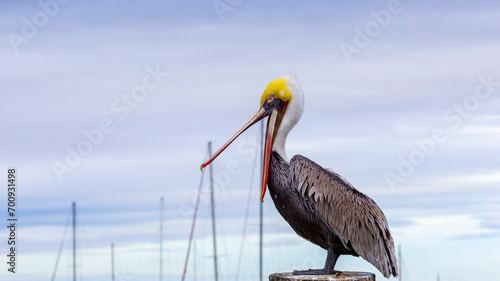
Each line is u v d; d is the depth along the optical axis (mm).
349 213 7465
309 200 7590
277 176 7910
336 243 7699
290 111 8062
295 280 6992
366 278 7098
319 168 7699
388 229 7539
